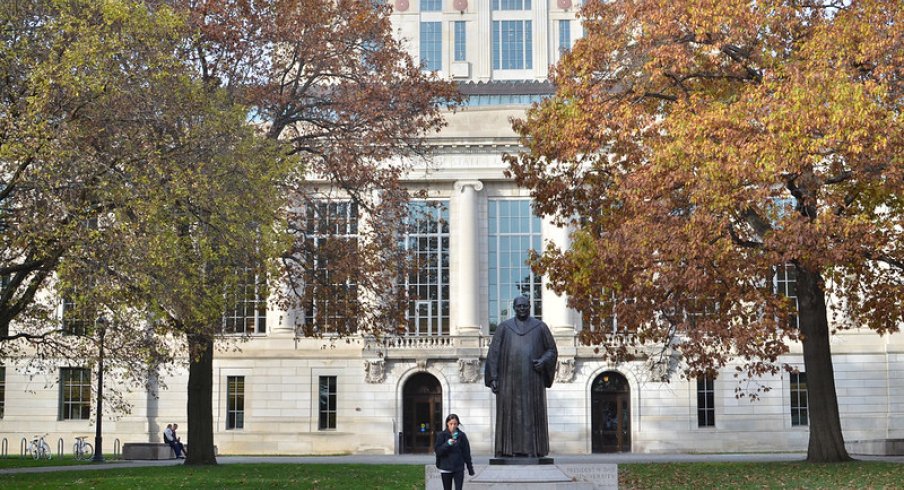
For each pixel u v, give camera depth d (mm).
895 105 33594
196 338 36969
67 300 52750
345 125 46000
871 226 32438
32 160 30000
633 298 41125
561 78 40031
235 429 69250
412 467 42531
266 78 45062
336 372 69125
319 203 47719
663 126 36500
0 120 30172
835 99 31438
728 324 37688
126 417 68688
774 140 31875
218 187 33344
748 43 36625
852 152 31734
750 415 67875
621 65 39562
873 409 67625
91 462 51531
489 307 69062
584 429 67500
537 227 69312
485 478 23312
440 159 69062
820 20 36031
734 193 32906
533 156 41062
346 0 45969
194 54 42594
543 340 24484
